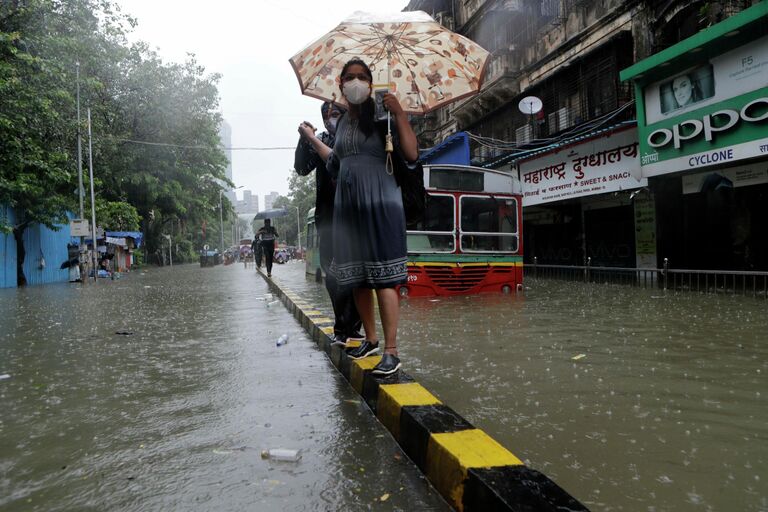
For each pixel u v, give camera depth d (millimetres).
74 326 6500
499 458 1863
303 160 3805
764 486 1851
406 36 3564
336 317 4109
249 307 8531
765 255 9242
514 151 16625
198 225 48812
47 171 15398
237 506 1848
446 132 25766
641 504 1740
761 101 8016
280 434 2574
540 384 3193
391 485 2031
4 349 4949
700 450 2174
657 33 11758
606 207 13453
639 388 3074
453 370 3555
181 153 31469
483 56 3506
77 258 19531
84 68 18547
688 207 10773
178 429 2646
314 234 14625
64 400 3180
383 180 3174
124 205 26328
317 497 1920
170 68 30172
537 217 16547
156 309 8375
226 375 3775
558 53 15359
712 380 3213
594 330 5062
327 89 3828
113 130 26453
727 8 9898
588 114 13906
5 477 2107
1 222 15422
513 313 6426
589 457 2125
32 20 14656
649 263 11750
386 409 2676
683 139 9438
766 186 9172
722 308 6531
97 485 2025
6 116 13266
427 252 8781
